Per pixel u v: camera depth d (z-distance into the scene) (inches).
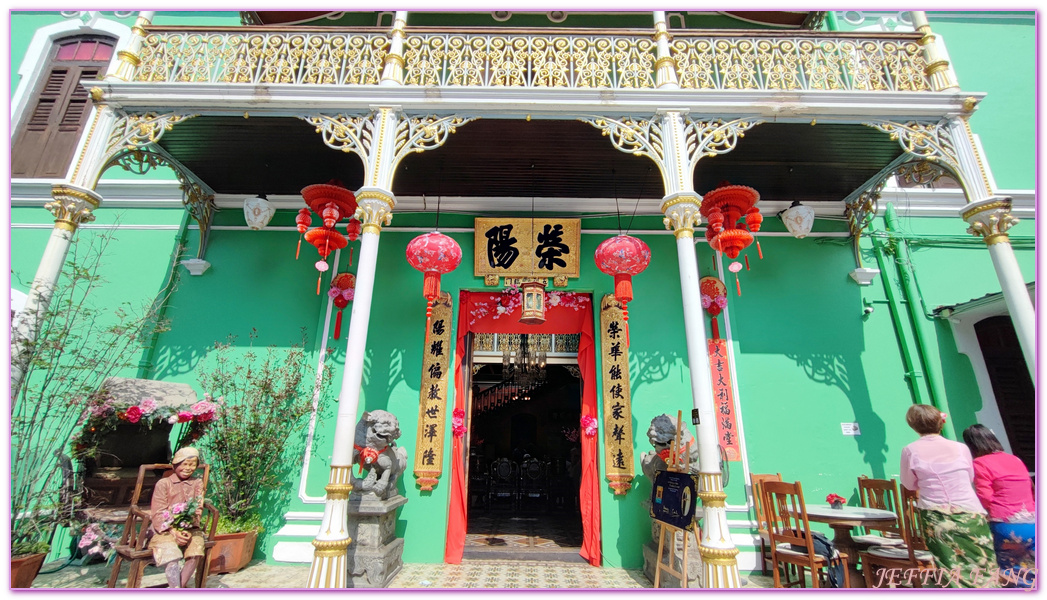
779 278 229.9
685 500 142.5
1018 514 121.4
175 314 224.7
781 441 208.1
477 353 244.2
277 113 171.5
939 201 238.5
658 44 181.8
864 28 267.6
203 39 182.1
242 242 236.7
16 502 139.0
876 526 169.6
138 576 128.3
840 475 204.2
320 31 184.5
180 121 173.0
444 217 239.9
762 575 186.4
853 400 213.3
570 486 342.3
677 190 160.1
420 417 209.8
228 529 181.6
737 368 217.0
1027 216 233.9
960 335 219.1
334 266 232.7
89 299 221.9
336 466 140.7
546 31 184.2
